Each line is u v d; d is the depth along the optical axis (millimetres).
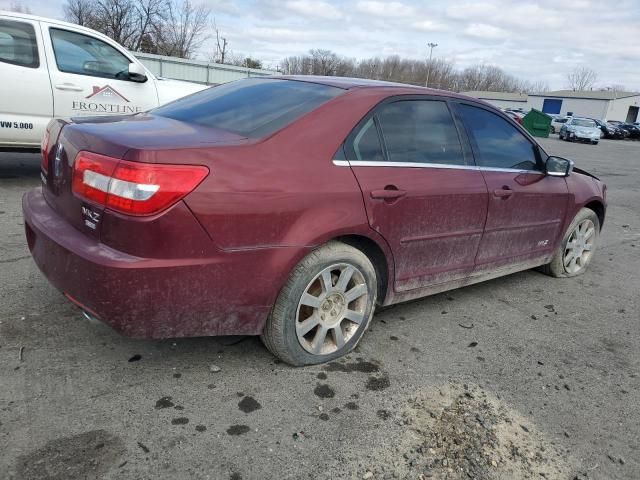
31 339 2895
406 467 2217
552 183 4246
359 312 3029
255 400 2572
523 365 3201
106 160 2287
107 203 2250
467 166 3490
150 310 2301
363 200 2803
